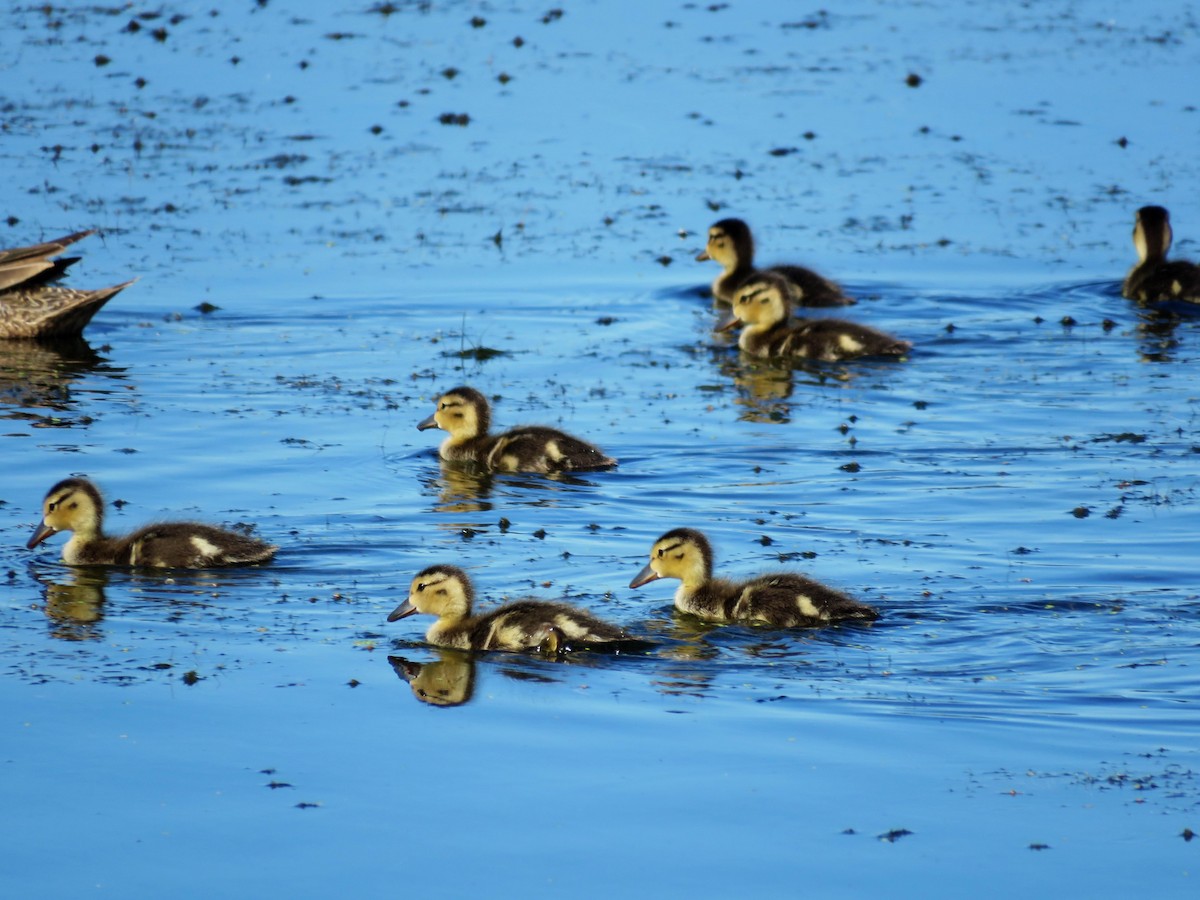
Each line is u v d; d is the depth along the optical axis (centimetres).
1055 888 900
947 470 1716
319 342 2217
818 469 1728
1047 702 1135
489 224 2700
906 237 2673
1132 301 2441
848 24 4134
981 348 2233
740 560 1430
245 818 974
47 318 2202
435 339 2250
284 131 3122
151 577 1396
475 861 928
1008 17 4231
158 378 2044
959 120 3288
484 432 1791
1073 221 2742
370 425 1872
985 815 977
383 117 3234
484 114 3275
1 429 1814
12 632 1259
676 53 3797
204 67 3547
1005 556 1438
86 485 1443
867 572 1397
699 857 932
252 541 1435
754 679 1191
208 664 1202
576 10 4241
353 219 2689
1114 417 1909
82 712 1109
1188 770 1031
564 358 2189
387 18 4078
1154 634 1255
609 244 2644
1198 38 3944
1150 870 916
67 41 3728
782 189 2891
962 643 1245
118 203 2695
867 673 1198
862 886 902
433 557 1455
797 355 2205
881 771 1033
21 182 2764
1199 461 1730
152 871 916
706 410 1959
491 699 1155
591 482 1697
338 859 930
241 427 1847
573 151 3077
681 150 3097
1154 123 3253
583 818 977
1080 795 1000
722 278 2481
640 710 1134
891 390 2047
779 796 1002
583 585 1399
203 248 2533
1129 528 1510
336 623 1302
